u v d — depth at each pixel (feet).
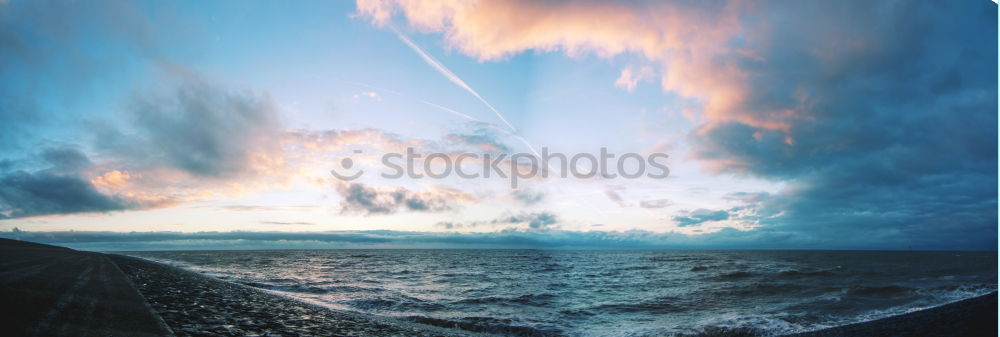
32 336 23.07
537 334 41.37
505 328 43.45
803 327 42.37
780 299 64.08
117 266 94.68
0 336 22.58
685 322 47.44
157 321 30.37
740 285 85.30
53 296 37.42
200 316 34.17
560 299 67.10
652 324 46.83
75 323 27.27
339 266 157.28
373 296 66.13
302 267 146.41
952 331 34.47
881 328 38.47
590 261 219.41
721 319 47.98
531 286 86.84
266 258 245.65
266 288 72.54
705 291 76.84
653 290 79.82
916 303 54.24
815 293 69.46
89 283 51.70
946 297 58.29
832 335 37.40
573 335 41.06
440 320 45.57
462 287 84.02
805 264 170.19
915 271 117.60
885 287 70.90
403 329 37.50
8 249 157.28
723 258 257.14
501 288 82.53
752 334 40.55
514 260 231.09
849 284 81.35
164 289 51.55
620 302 64.03
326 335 31.68
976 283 75.87
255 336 28.94
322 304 53.16
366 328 36.22
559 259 249.55
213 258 238.68
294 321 36.14
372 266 160.04
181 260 201.05
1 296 33.55
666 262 202.80
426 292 73.92
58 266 79.87
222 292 54.19
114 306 35.04
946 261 189.88
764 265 164.76
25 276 53.36
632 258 263.08
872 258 240.94
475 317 48.85
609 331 42.93
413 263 189.26
